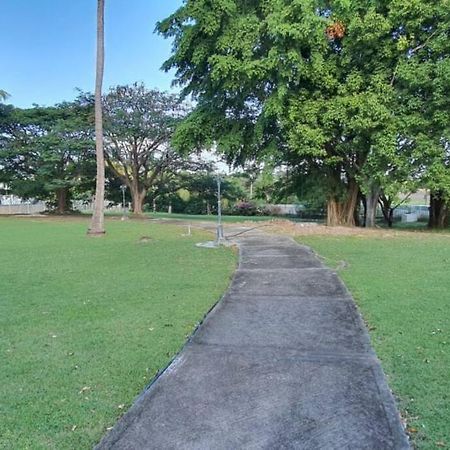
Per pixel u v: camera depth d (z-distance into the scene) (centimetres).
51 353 338
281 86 1192
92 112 2541
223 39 1205
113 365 312
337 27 1192
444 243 1018
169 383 279
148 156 2700
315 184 1616
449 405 246
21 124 2598
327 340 353
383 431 220
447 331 371
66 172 2691
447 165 1227
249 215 3203
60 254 910
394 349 331
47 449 212
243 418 235
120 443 215
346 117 1209
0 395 268
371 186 1409
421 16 1152
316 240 1088
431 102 1159
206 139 1498
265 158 1413
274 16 1123
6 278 650
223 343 351
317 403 250
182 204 3472
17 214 3027
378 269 661
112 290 557
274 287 545
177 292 536
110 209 3428
